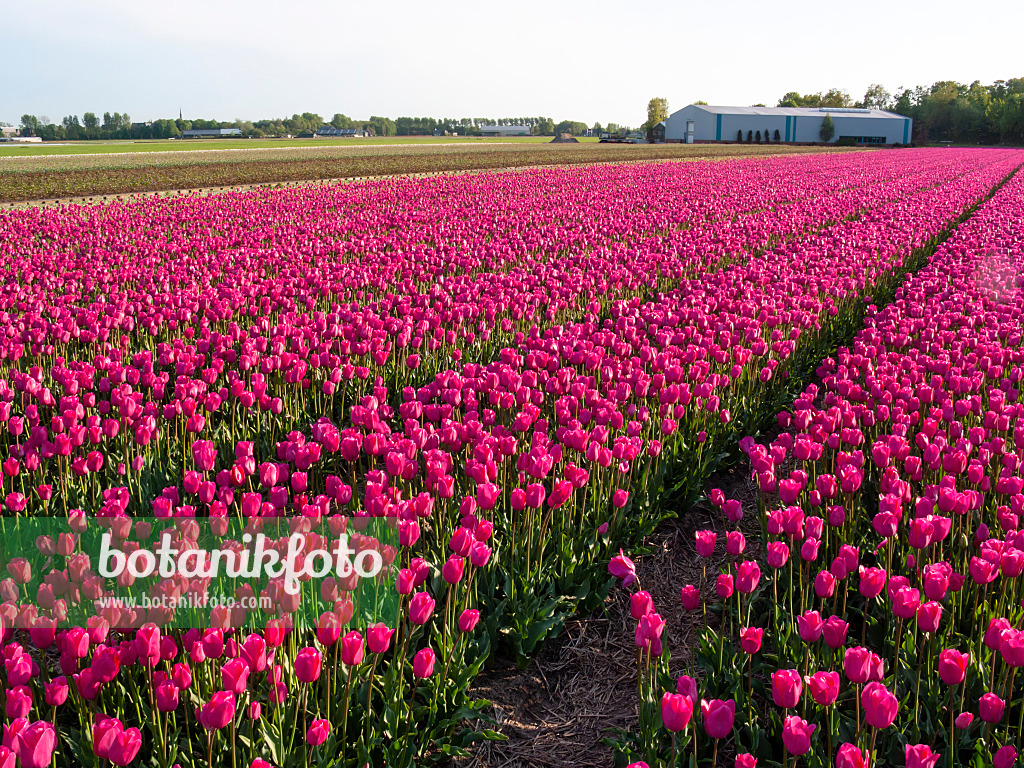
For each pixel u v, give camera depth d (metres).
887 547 4.80
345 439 4.88
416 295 10.28
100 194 32.78
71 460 5.80
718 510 6.38
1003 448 5.23
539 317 10.58
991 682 3.57
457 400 6.07
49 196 31.88
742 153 77.88
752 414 7.51
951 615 4.07
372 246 16.09
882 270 14.23
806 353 9.64
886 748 3.55
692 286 11.73
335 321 8.30
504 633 4.45
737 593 4.54
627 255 15.21
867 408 6.24
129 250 15.83
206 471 4.85
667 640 4.70
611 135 133.12
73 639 2.92
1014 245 15.75
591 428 6.29
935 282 11.88
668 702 2.73
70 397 5.77
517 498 4.21
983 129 140.50
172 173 43.84
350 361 7.98
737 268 13.62
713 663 4.13
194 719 3.52
